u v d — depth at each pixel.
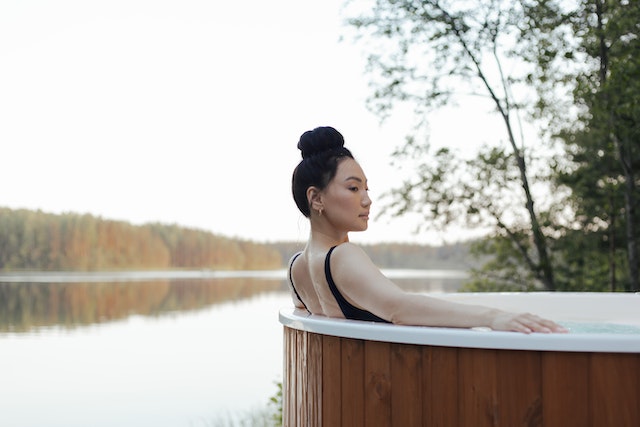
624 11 6.21
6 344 12.61
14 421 6.45
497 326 1.25
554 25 6.72
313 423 1.50
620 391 1.12
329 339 1.43
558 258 7.92
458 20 7.18
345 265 1.49
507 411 1.17
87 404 7.17
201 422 6.14
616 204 7.31
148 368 9.62
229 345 12.08
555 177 7.41
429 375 1.24
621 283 7.74
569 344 1.13
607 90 6.11
